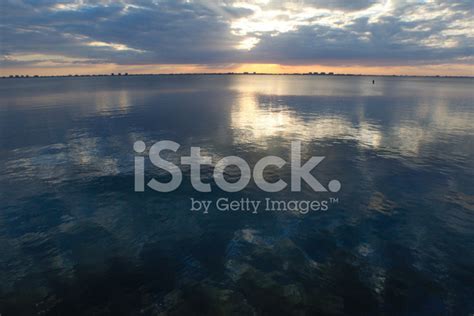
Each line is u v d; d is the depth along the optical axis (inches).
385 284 331.9
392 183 603.5
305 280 339.0
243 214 491.5
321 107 1807.3
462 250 389.1
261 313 295.0
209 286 332.5
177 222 470.0
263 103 2043.6
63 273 355.3
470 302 307.6
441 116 1421.0
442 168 685.3
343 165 708.0
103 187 594.2
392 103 2014.0
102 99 2226.9
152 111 1587.1
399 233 429.4
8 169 684.7
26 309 302.5
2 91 3174.2
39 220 473.7
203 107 1782.7
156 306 305.7
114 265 370.0
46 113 1488.7
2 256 386.0
